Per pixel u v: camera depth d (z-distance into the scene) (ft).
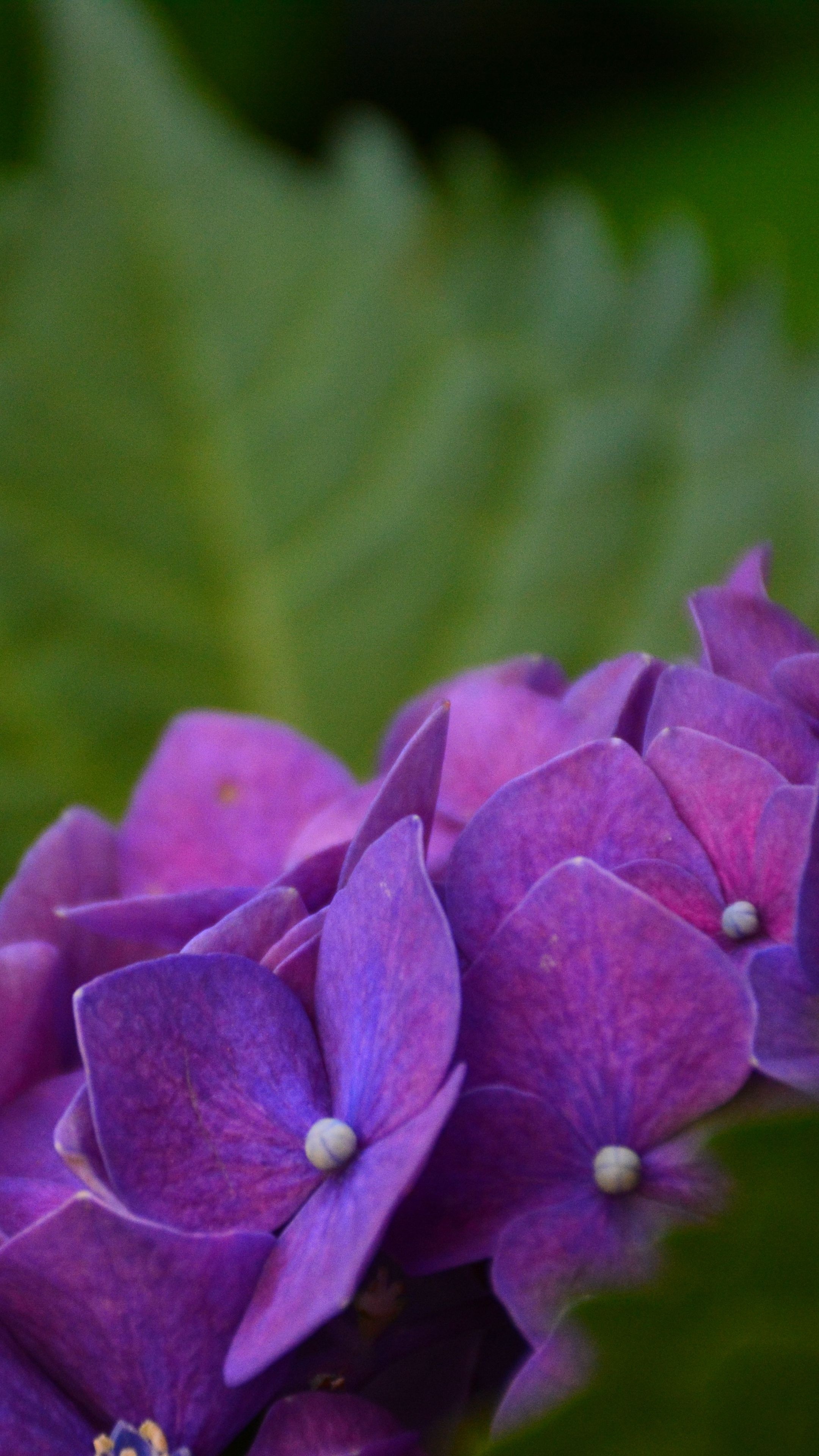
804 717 1.15
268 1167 1.11
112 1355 1.11
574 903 1.10
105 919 1.21
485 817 1.14
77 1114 1.10
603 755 1.14
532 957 1.11
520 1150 1.11
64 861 1.27
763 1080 1.10
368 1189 1.08
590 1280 1.08
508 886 1.14
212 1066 1.12
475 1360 1.13
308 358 2.43
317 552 2.30
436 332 2.44
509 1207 1.10
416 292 2.47
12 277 2.39
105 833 1.30
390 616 2.27
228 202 2.49
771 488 2.31
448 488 2.35
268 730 1.33
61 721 2.13
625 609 2.28
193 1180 1.11
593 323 2.45
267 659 2.25
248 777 1.32
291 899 1.14
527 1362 1.07
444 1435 1.12
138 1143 1.10
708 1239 1.02
